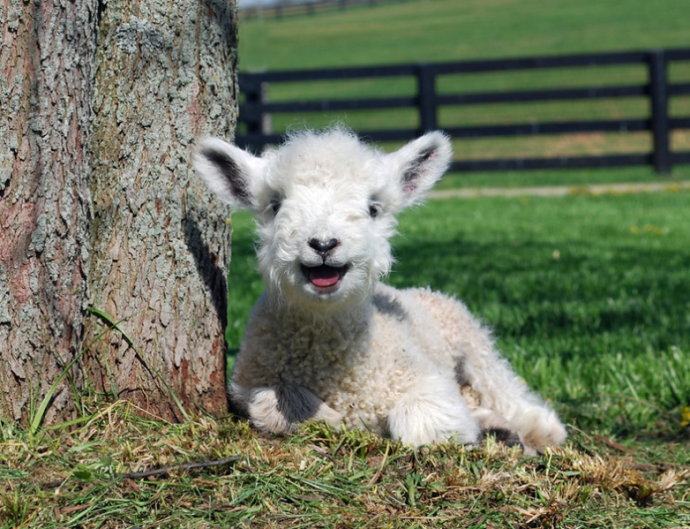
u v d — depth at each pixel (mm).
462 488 3086
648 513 3135
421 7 58969
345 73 16375
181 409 3494
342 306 3525
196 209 3641
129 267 3498
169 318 3555
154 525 2768
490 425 3957
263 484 3014
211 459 3152
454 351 4473
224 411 3777
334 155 3480
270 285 3600
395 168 3941
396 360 3771
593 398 4855
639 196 14023
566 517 3008
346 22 54781
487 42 41188
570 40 39000
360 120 29594
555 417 4250
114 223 3477
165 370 3557
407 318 4145
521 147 24781
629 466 3775
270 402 3611
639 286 7371
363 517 2889
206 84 3643
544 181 17125
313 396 3676
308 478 3098
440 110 30391
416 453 3314
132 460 3133
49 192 3188
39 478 2959
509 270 8312
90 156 3418
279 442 3430
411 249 9625
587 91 16062
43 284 3219
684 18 41094
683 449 4109
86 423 3336
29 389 3236
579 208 12914
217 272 3762
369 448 3373
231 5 3736
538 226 11320
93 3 3295
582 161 16125
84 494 2875
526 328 6164
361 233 3410
